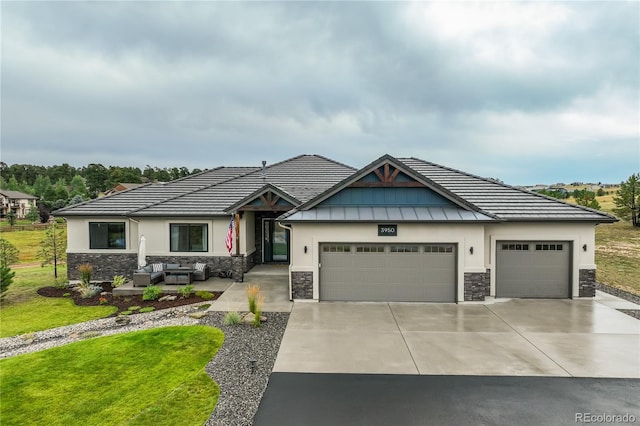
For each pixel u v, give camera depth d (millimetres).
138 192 20812
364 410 6367
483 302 13234
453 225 13234
